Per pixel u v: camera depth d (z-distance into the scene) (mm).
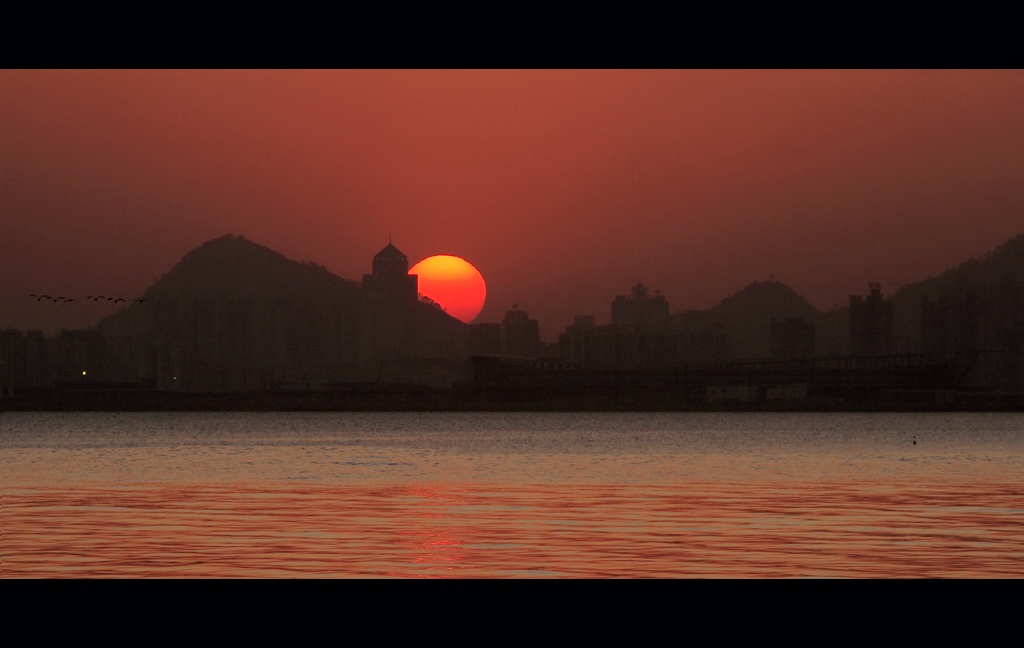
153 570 74312
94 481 156000
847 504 118750
